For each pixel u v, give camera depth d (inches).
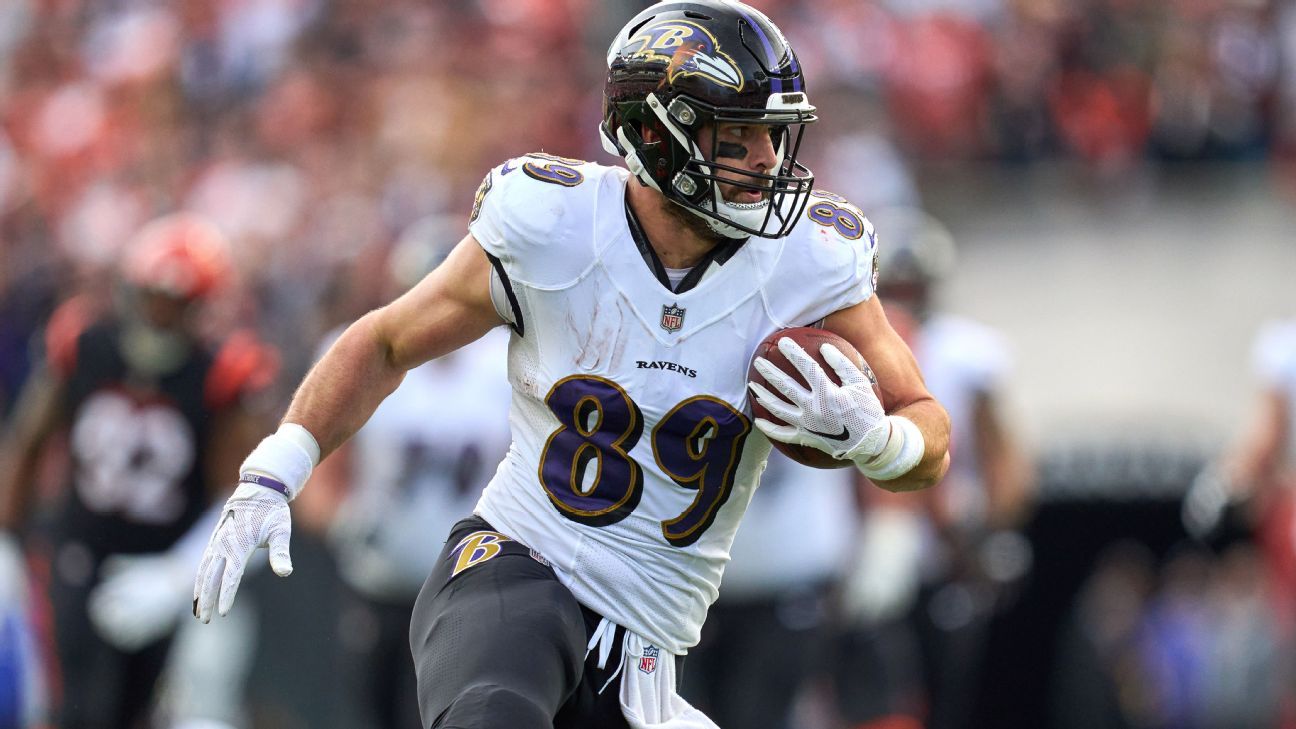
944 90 1919.3
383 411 917.8
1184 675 1221.1
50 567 967.0
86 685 950.4
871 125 1780.3
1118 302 1649.9
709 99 428.8
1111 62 1998.0
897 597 929.5
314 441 466.0
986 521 967.0
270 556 452.1
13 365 1512.1
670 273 447.5
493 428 918.4
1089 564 1256.2
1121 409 1374.3
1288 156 2015.3
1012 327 1590.8
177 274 935.7
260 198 1626.5
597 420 451.5
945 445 458.9
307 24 1835.6
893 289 968.3
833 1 1879.9
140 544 960.9
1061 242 1839.3
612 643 459.2
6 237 1601.9
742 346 447.8
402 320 463.2
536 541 461.1
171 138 1770.4
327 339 1140.5
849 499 971.9
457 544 470.0
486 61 1822.1
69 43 1877.5
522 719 404.2
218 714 992.2
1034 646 1259.8
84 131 1781.5
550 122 1809.8
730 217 436.8
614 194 451.5
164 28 1855.3
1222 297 1660.9
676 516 456.8
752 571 879.1
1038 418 1353.3
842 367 437.1
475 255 456.1
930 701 985.5
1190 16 2007.9
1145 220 1914.4
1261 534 1198.9
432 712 426.6
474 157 1733.5
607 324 446.9
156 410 954.7
